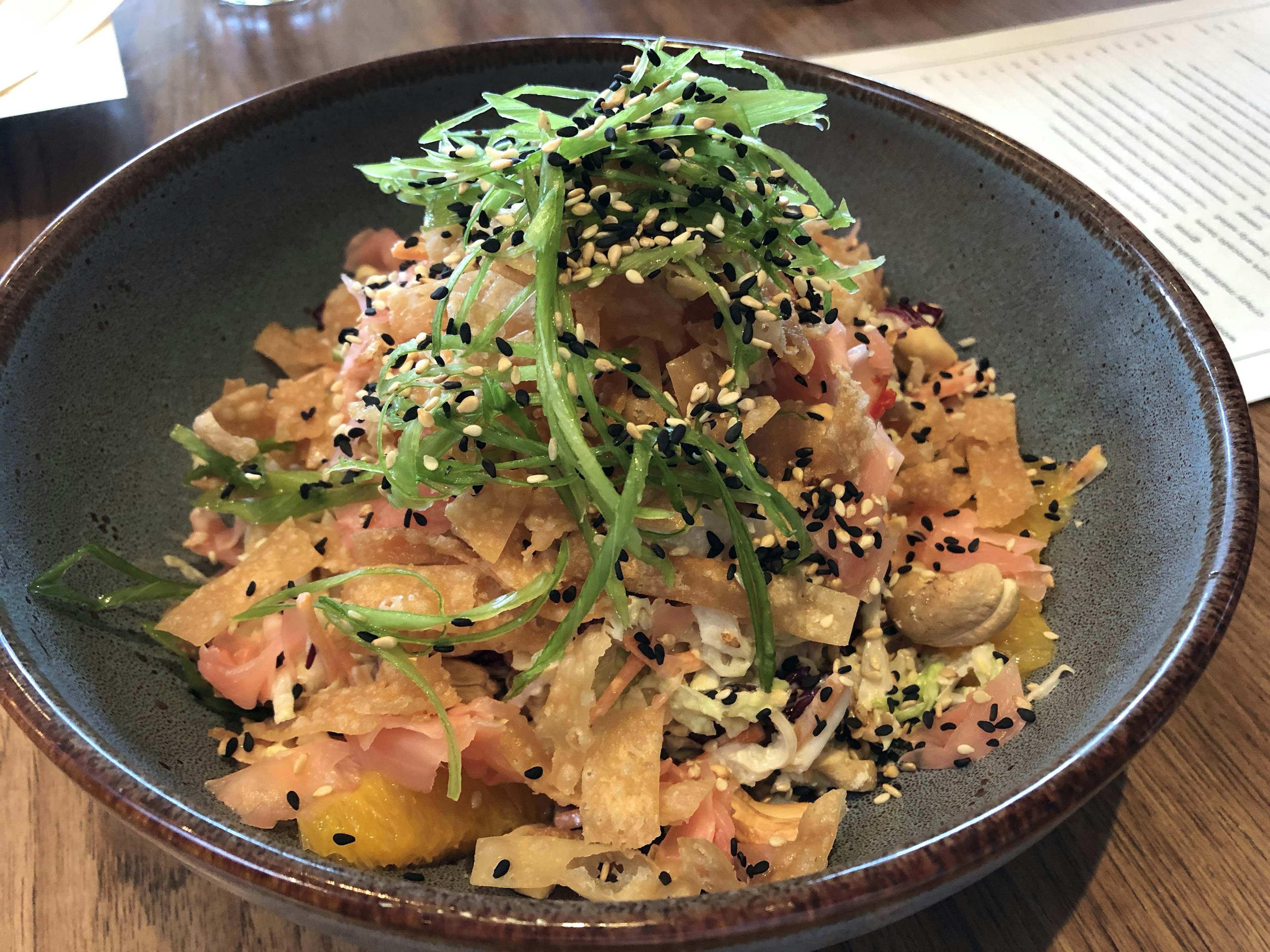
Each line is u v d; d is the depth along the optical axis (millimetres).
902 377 239
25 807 182
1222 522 169
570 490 175
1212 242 267
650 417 176
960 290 242
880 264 192
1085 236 215
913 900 136
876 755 195
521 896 169
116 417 214
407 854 168
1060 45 332
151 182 218
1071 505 210
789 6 352
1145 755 189
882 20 345
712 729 187
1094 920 172
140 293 221
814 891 131
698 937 128
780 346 181
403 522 190
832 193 258
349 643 190
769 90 202
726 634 182
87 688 167
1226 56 327
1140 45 332
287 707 184
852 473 193
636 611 180
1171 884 175
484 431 172
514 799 183
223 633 196
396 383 177
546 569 177
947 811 170
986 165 230
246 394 228
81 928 171
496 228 185
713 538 180
